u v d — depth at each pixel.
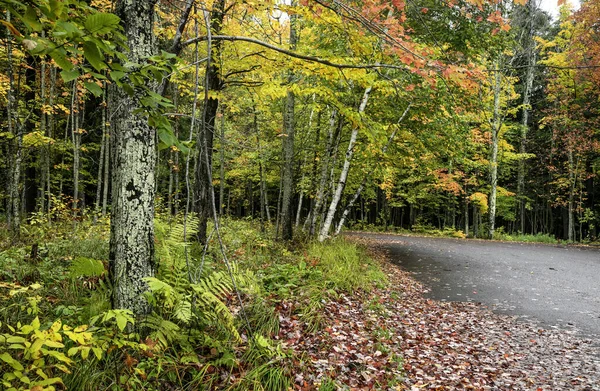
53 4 1.38
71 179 15.40
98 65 1.53
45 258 5.68
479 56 10.49
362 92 11.41
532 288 9.59
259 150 12.68
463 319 7.04
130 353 3.25
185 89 7.45
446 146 12.84
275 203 36.00
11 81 7.94
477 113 10.86
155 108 1.92
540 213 33.16
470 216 37.34
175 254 4.30
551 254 15.23
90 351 3.14
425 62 3.76
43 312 3.74
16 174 8.02
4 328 3.24
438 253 15.18
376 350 5.00
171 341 3.50
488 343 5.83
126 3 3.19
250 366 3.75
